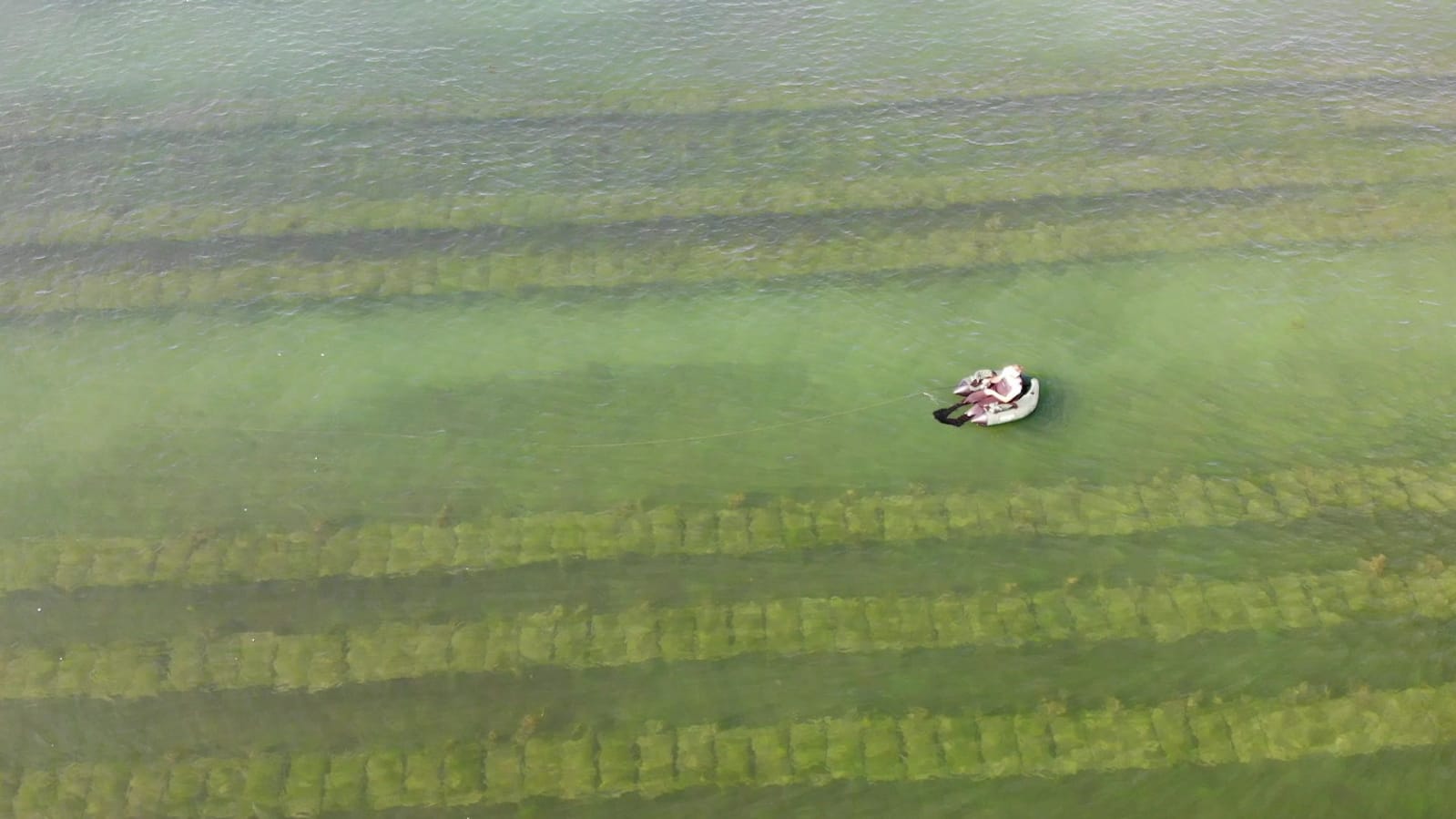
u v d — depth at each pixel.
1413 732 14.78
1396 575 16.64
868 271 22.33
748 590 16.89
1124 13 30.36
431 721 15.41
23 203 24.61
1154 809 14.21
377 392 20.27
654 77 28.16
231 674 16.00
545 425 19.56
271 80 28.47
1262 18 29.78
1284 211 23.23
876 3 31.20
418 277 22.42
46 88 28.36
